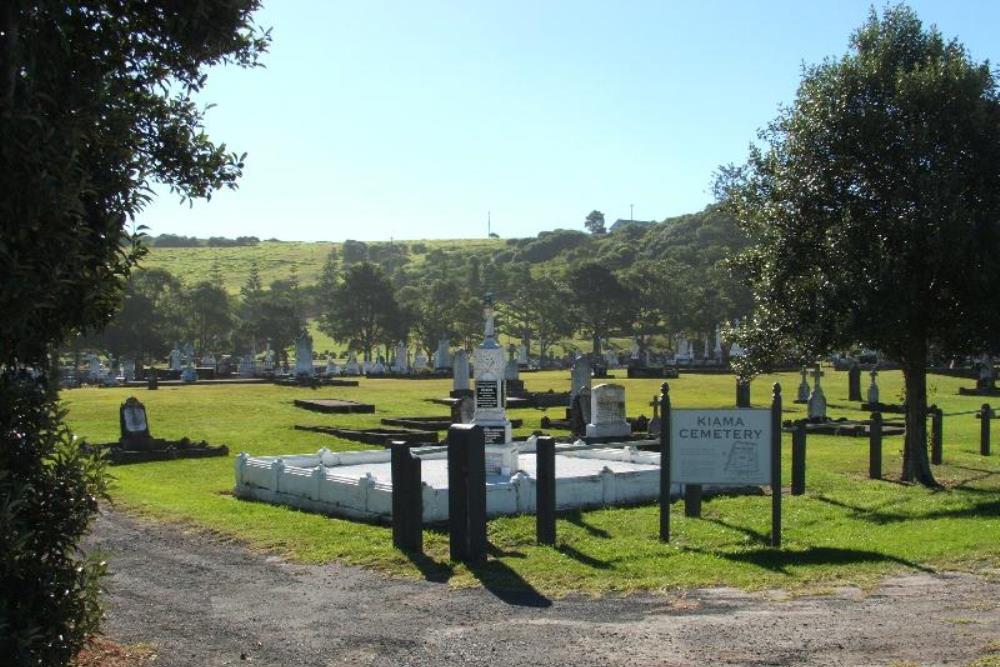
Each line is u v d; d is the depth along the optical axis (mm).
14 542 5195
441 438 25609
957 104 17594
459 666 7219
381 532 12469
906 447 19406
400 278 131500
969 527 12898
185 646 7762
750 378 21094
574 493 14797
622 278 83938
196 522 13156
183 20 6453
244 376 54031
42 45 5734
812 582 9820
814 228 18766
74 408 29484
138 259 6629
